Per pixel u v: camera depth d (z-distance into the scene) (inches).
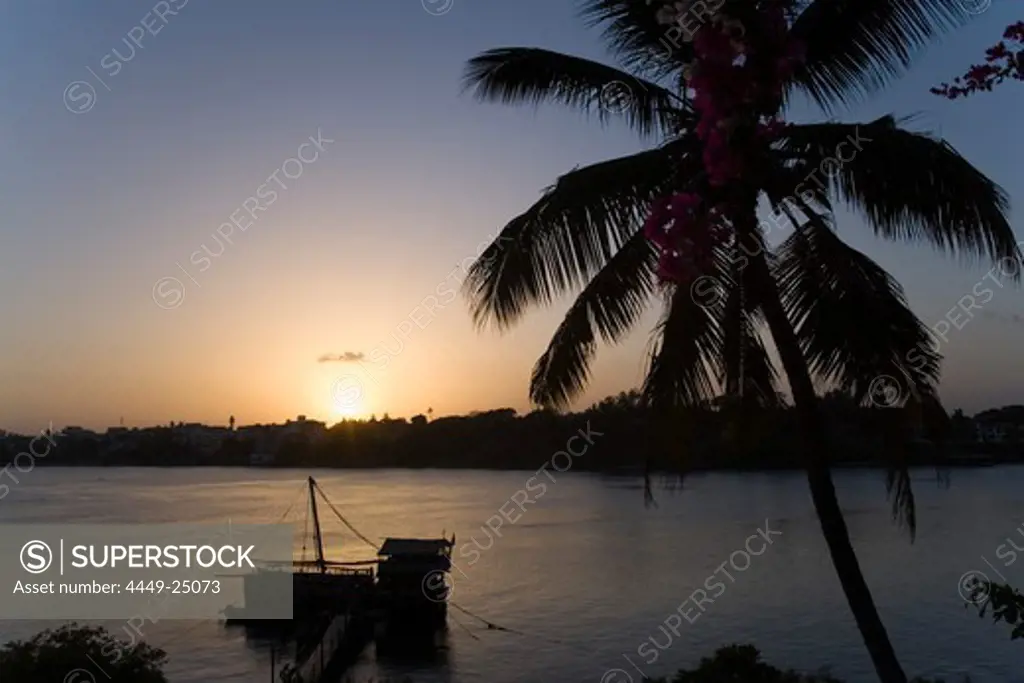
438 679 1668.3
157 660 671.1
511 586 2529.5
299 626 2081.7
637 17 533.0
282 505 5600.4
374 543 3666.3
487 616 2164.1
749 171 362.6
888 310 502.3
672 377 492.7
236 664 1829.5
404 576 2102.6
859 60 514.9
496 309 524.7
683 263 358.9
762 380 600.1
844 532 504.1
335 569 2404.0
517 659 1790.1
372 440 6146.7
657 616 2106.3
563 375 515.5
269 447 6279.5
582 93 558.3
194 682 1694.1
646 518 4148.6
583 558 3009.4
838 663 1625.2
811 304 516.1
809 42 505.7
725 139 330.6
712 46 311.4
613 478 7096.5
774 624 1948.8
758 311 542.3
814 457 507.5
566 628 2022.6
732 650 732.0
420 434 5374.0
